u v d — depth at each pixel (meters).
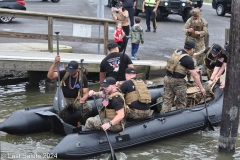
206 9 35.97
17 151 9.40
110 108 9.23
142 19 28.09
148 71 15.71
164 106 11.05
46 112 10.38
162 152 9.66
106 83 9.10
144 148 9.82
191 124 10.77
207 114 10.98
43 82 15.21
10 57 13.47
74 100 10.55
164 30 24.38
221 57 12.13
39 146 9.73
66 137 9.12
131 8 21.12
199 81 10.75
